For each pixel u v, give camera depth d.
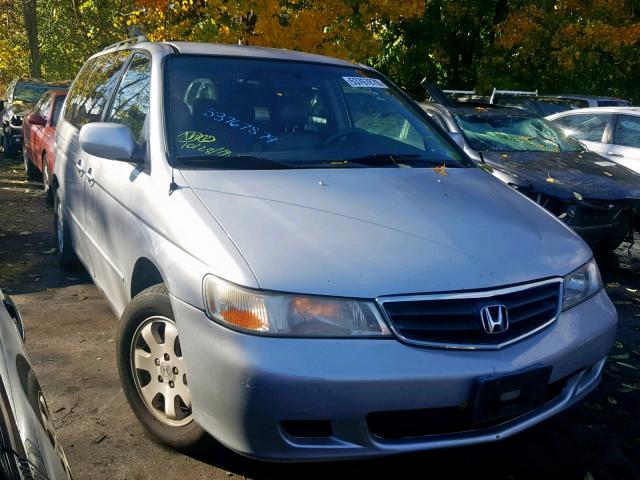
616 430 3.44
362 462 3.06
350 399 2.36
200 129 3.42
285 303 2.43
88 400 3.48
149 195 3.14
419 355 2.44
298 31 11.12
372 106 4.08
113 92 4.38
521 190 6.30
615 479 3.01
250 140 3.46
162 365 2.98
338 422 2.40
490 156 6.84
